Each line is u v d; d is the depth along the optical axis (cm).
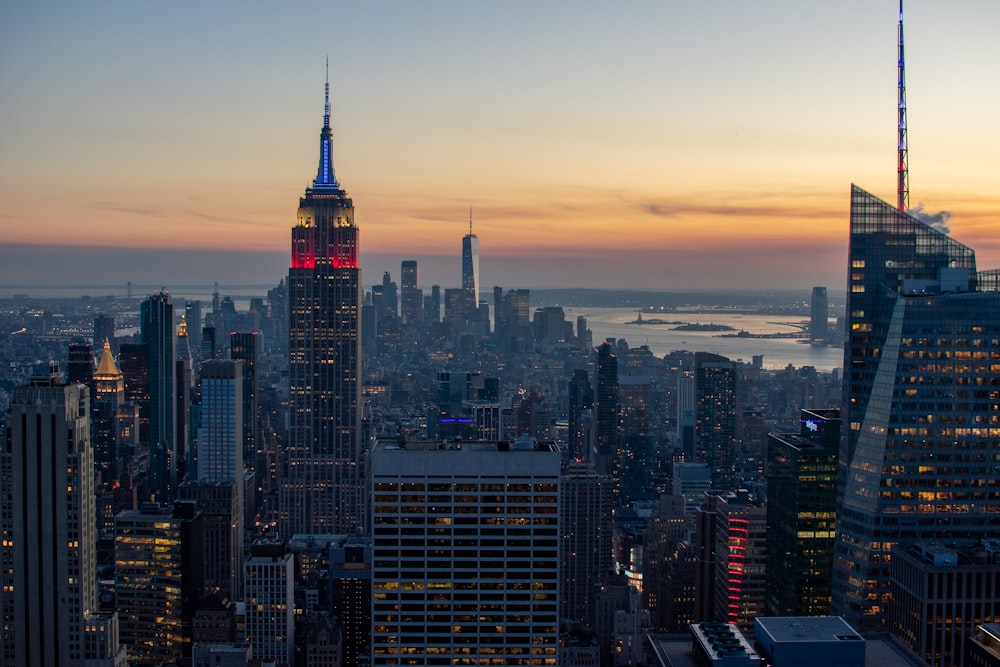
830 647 18688
